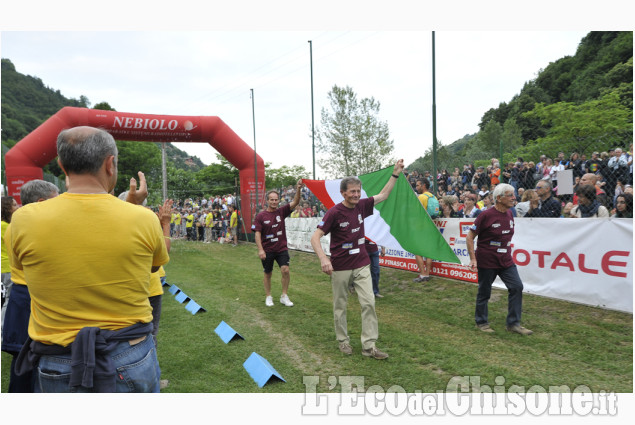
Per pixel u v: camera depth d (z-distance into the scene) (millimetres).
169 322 5543
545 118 25266
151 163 42094
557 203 5922
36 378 1810
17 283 2945
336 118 22391
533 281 5676
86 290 1667
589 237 4957
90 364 1604
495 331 4691
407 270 7875
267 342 4641
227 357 4188
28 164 13664
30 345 1775
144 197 2326
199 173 45250
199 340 4746
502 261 4637
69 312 1673
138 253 1755
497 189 4574
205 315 5863
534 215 6215
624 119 21375
